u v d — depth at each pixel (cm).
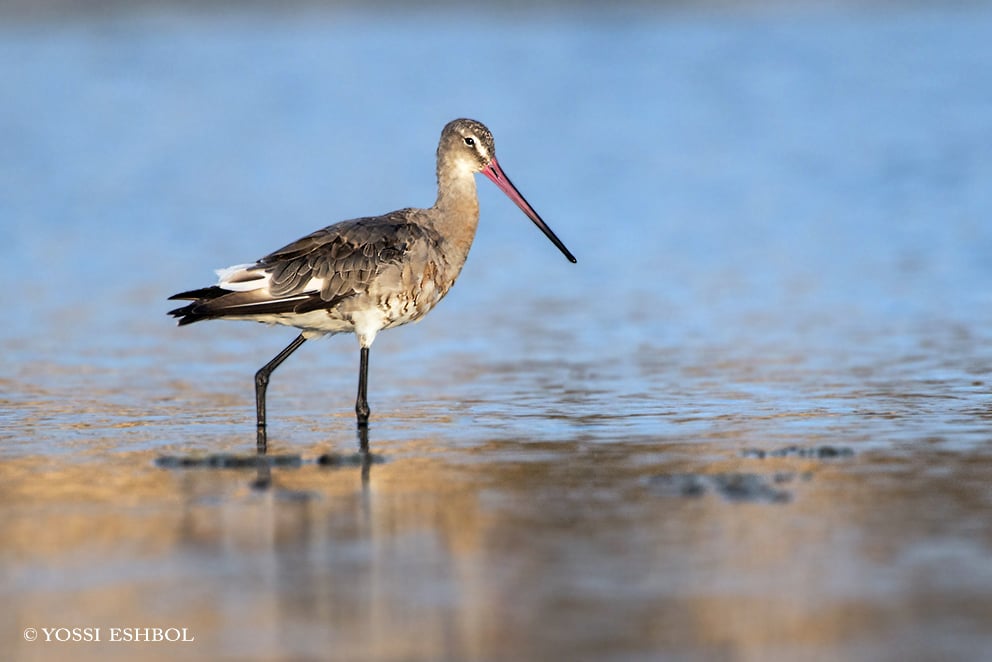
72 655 737
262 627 766
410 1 6450
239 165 3388
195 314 1274
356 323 1324
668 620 764
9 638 757
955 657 708
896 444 1179
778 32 5478
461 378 1570
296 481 1084
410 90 4416
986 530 912
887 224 2573
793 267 2266
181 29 5800
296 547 904
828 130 3588
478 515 973
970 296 1998
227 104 4231
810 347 1702
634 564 856
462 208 1424
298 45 5403
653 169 3206
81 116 4012
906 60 4750
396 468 1127
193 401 1461
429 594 812
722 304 2008
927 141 3362
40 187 3105
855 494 1008
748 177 3073
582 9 6241
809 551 873
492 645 738
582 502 1002
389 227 1339
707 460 1135
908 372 1534
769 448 1175
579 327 1877
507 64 4866
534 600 798
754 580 823
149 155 3491
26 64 4912
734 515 957
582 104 4116
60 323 1944
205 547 906
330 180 3206
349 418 1360
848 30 5481
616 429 1272
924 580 816
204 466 1142
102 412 1398
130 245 2564
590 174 3173
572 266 2336
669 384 1504
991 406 1340
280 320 1314
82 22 5853
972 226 2506
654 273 2259
